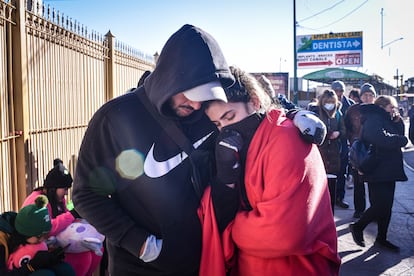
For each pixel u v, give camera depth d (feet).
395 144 13.00
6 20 10.69
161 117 5.31
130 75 23.41
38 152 12.44
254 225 4.79
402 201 21.72
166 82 4.78
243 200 5.26
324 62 81.20
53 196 9.03
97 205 5.20
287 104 15.93
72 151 15.26
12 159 11.08
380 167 13.39
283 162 4.75
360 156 13.71
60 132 14.20
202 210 5.40
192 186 5.48
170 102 5.12
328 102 17.84
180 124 5.40
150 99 5.18
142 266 5.45
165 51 4.90
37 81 12.46
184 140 5.38
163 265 5.24
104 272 10.19
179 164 5.37
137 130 5.21
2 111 10.53
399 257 13.30
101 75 18.71
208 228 5.24
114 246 5.66
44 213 7.54
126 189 5.29
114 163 5.24
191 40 4.80
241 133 5.14
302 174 4.75
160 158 5.27
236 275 5.51
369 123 13.50
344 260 13.10
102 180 5.24
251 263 5.12
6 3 10.58
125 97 5.38
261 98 5.28
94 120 5.27
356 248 14.16
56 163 9.23
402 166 13.60
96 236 8.64
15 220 7.49
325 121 17.83
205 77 4.66
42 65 12.80
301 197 4.70
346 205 19.76
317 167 5.01
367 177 13.58
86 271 8.82
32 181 11.98
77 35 15.57
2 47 10.60
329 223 5.23
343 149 19.69
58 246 8.32
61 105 14.29
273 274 5.01
